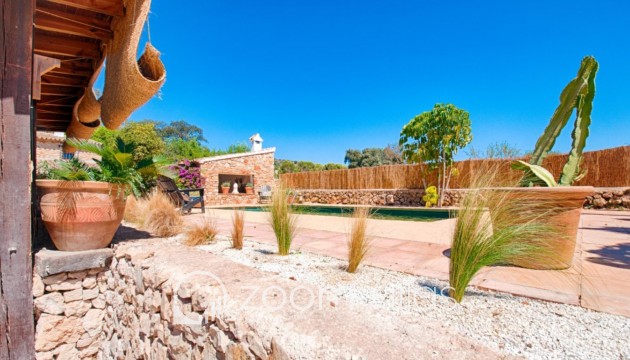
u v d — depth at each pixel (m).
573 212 2.19
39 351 2.77
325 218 7.13
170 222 4.08
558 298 1.69
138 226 4.60
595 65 2.67
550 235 2.01
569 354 1.15
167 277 2.05
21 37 2.39
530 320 1.44
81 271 3.04
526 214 2.14
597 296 1.71
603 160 8.35
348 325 1.21
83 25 3.33
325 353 1.02
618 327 1.35
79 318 3.01
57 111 6.12
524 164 2.62
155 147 20.64
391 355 0.97
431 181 12.23
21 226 2.43
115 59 3.19
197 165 14.49
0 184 2.34
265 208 3.28
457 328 1.37
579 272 2.16
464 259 1.68
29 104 2.46
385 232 4.64
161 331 2.12
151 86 2.79
